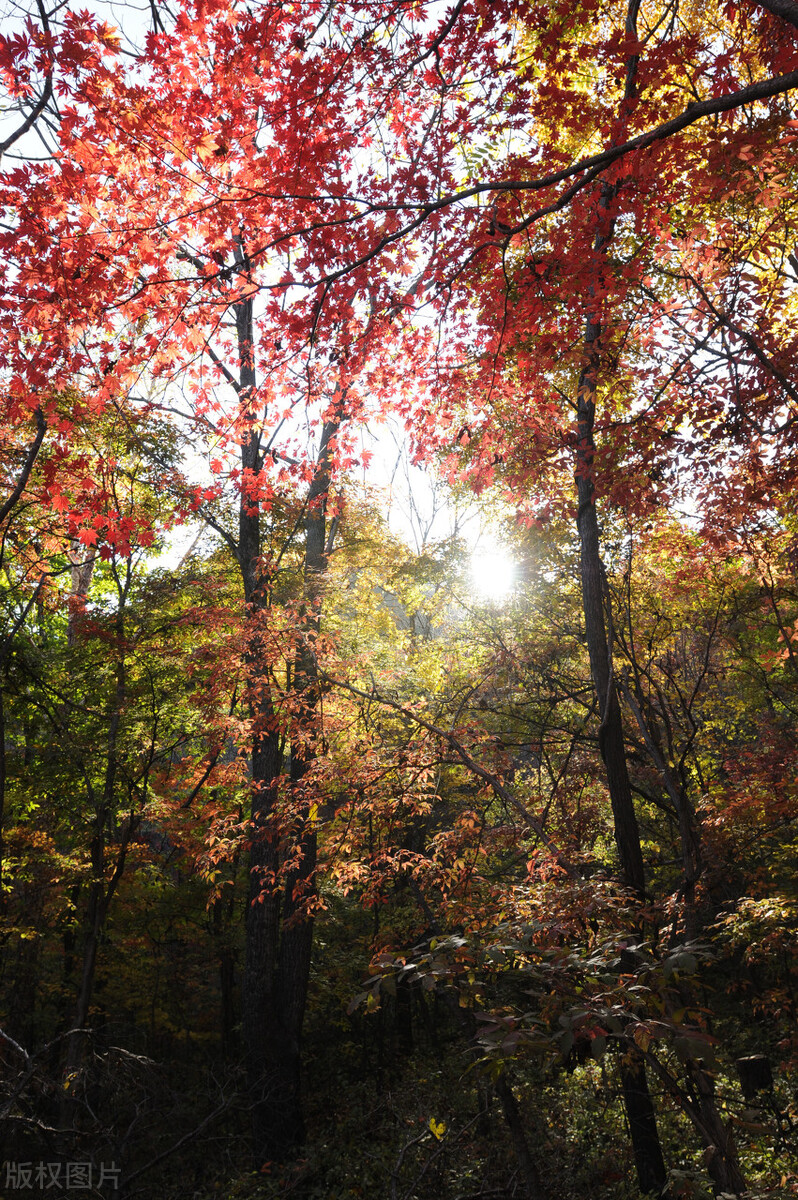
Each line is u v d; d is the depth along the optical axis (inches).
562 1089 411.8
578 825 359.9
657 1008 111.7
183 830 596.7
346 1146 486.9
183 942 677.9
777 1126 284.0
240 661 426.6
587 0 191.6
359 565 653.9
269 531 682.2
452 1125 371.6
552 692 467.2
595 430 292.5
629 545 327.3
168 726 641.6
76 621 599.8
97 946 612.4
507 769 368.2
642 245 305.6
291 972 551.2
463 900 298.0
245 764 532.1
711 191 213.2
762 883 354.9
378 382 260.2
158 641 635.5
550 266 213.9
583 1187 322.7
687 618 445.7
